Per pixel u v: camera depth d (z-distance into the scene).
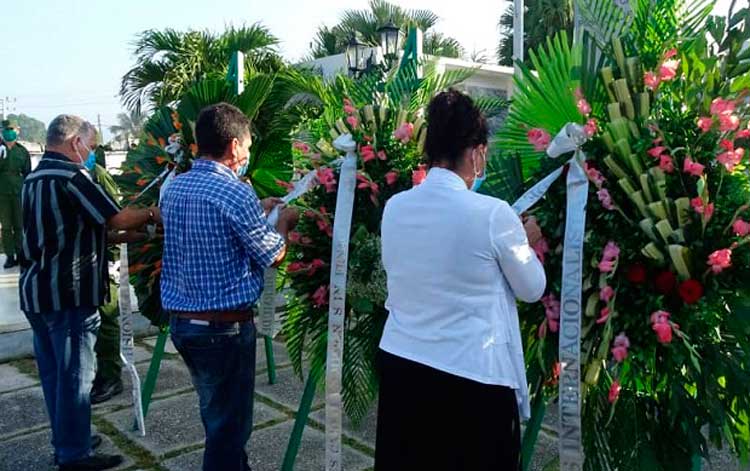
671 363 2.27
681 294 2.18
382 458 1.97
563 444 2.10
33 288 3.18
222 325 2.60
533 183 2.51
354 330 2.99
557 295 2.36
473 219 1.81
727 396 2.30
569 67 2.47
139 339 5.87
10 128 8.54
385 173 2.82
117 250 4.23
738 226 2.14
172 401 4.38
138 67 10.91
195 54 10.72
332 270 2.61
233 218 2.53
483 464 1.84
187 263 2.59
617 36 2.38
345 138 2.71
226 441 2.71
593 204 2.29
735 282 2.23
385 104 3.05
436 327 1.86
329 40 13.92
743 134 2.20
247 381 2.72
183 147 3.69
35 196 3.15
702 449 2.29
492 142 2.67
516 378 1.89
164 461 3.51
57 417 3.30
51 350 3.38
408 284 1.92
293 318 3.24
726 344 2.30
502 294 1.86
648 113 2.26
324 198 2.93
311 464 3.47
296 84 3.78
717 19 2.28
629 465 2.38
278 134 3.89
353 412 3.04
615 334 2.28
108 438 3.79
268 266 2.63
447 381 1.83
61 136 3.19
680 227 2.20
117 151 10.19
